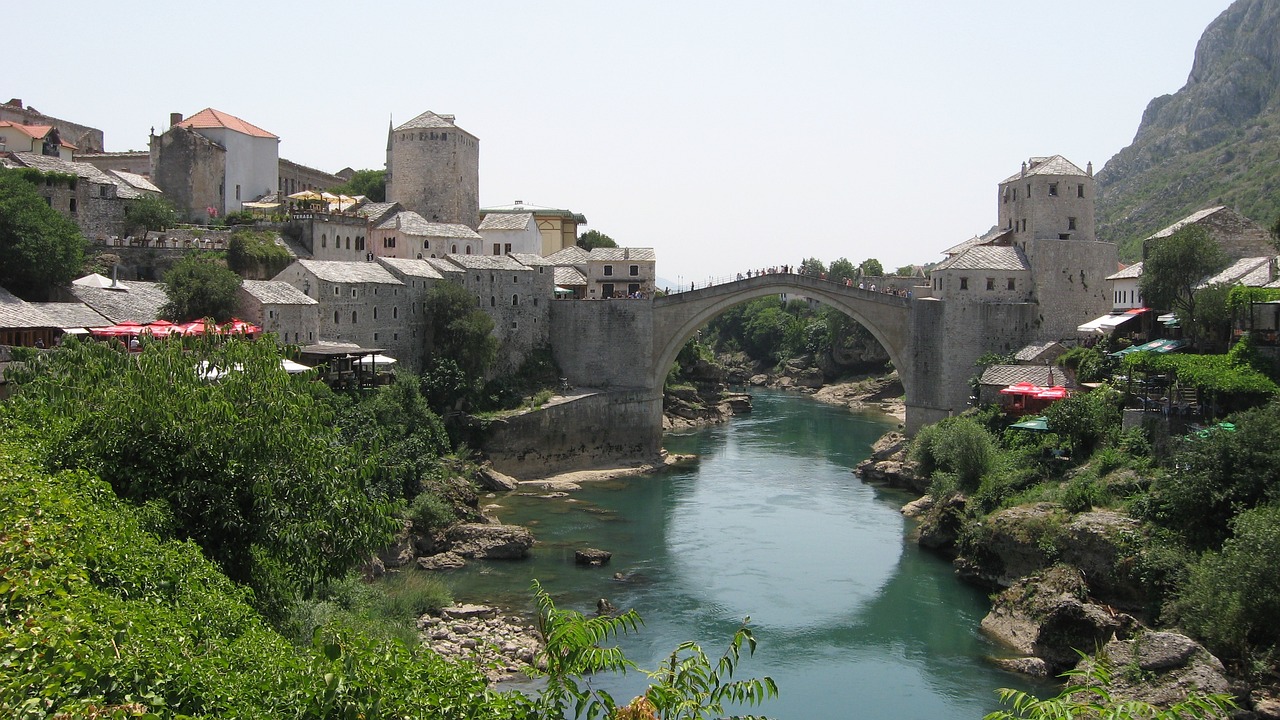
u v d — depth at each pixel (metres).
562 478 95.88
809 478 95.56
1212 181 190.75
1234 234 94.19
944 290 98.25
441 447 86.06
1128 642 45.03
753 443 117.56
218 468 35.66
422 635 51.00
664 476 97.62
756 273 105.31
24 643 20.19
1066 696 18.89
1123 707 17.72
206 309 78.44
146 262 92.88
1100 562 52.41
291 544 36.03
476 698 21.09
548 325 109.00
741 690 19.42
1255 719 39.53
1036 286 97.69
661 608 57.84
